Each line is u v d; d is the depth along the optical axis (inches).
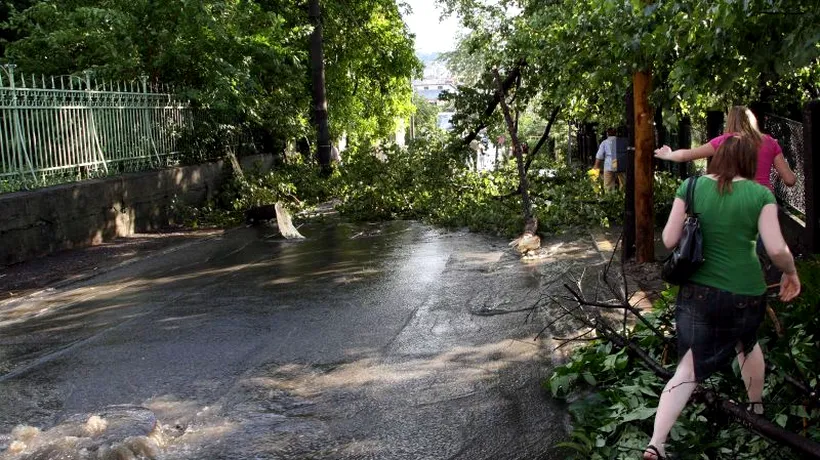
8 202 419.5
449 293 327.9
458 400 204.2
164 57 630.5
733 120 239.1
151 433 186.7
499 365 231.1
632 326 253.9
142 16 641.0
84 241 489.4
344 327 279.4
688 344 149.9
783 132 355.9
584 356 208.5
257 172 712.4
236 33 682.8
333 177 788.0
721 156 149.2
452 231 517.0
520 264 384.8
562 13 424.2
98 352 260.8
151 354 255.1
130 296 347.6
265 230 556.7
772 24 212.4
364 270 387.2
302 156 990.4
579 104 528.4
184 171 623.5
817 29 192.9
